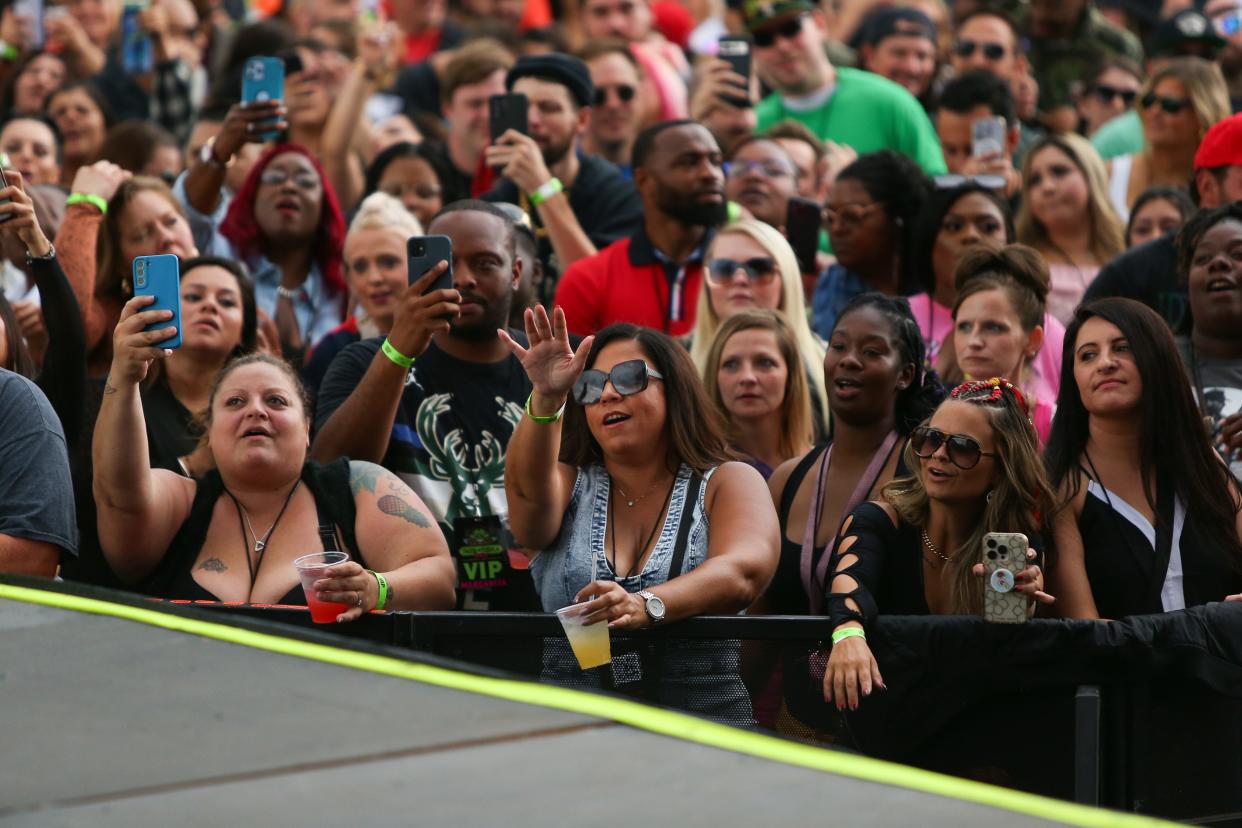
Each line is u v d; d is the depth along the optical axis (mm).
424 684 5730
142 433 9195
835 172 16891
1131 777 8117
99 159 17406
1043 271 11664
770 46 18203
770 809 4590
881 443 10195
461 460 10820
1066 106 20703
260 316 13156
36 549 8711
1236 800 8266
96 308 12422
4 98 21297
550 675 8352
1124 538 9211
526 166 14281
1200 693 8227
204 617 6520
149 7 21219
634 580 9086
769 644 8336
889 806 4613
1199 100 16250
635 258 13875
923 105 19391
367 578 8625
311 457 10336
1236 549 9266
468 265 10898
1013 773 8148
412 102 21109
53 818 4570
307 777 4859
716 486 9312
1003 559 8156
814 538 10070
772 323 11398
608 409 9281
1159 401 9297
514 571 10656
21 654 6121
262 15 25000
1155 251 13000
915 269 13719
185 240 12797
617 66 17844
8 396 8977
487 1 24375
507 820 4520
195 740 5195
